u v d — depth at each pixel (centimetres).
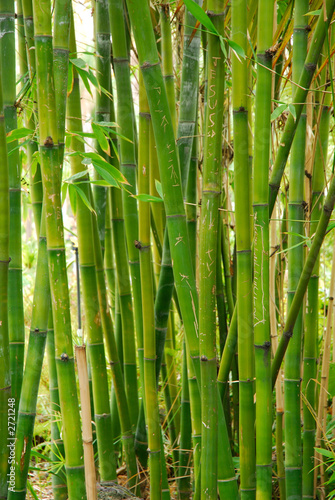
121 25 475
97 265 503
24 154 541
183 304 418
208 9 404
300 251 465
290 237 466
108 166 450
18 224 461
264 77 409
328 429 512
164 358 564
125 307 520
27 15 457
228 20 477
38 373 434
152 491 475
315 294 494
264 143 412
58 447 530
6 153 411
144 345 467
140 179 459
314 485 505
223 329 533
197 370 422
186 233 415
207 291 412
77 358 418
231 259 593
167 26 469
